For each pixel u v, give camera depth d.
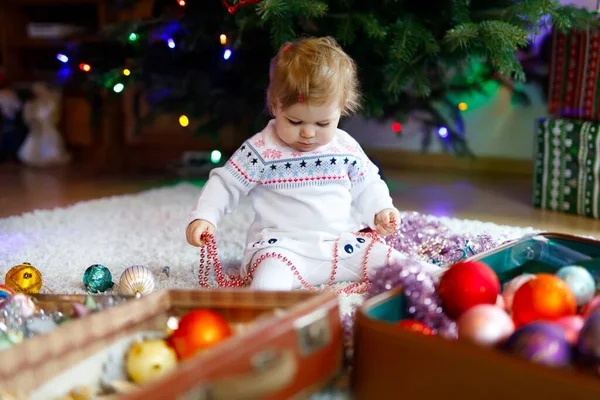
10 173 2.61
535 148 1.99
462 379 0.62
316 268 1.19
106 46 2.20
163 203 1.95
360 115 2.21
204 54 2.12
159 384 0.54
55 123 2.89
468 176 2.56
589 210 1.85
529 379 0.58
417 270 0.84
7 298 0.85
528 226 1.74
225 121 2.18
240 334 0.63
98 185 2.35
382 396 0.68
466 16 1.70
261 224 1.23
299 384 0.66
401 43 1.57
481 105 2.63
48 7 3.05
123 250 1.44
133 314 0.76
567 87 1.93
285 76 1.10
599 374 0.63
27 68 3.05
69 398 0.67
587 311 0.79
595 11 1.82
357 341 0.72
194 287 1.19
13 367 0.64
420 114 2.66
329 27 1.78
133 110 2.62
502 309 0.82
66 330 0.68
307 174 1.20
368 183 1.27
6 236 1.55
